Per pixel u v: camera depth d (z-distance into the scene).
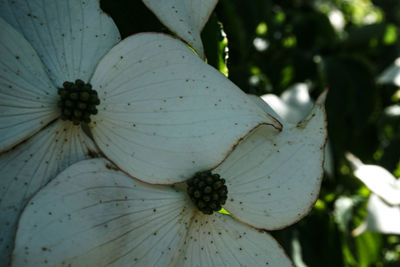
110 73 0.23
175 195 0.23
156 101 0.23
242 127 0.23
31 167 0.22
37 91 0.22
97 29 0.23
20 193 0.22
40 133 0.22
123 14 0.25
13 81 0.22
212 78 0.24
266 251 0.24
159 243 0.23
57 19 0.23
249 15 0.30
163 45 0.23
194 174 0.23
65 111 0.22
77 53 0.23
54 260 0.21
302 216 0.24
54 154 0.22
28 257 0.21
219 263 0.23
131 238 0.22
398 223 0.31
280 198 0.24
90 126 0.23
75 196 0.22
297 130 0.25
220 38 0.26
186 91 0.23
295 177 0.24
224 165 0.24
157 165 0.23
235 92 0.24
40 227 0.21
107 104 0.23
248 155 0.24
